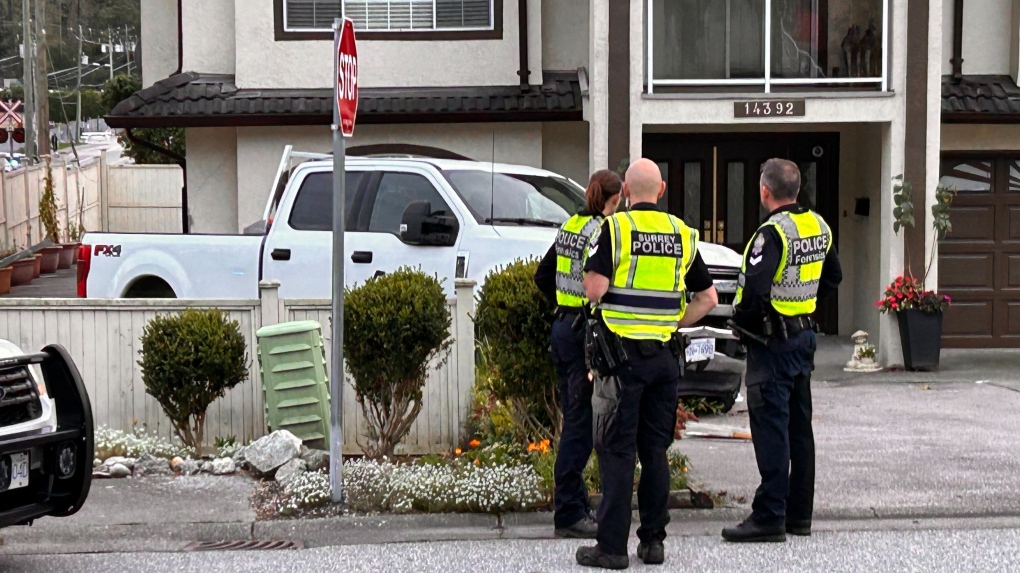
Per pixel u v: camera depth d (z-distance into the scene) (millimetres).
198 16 16875
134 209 31375
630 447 6512
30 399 6355
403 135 16266
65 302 9352
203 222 16625
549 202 11125
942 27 15750
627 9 14109
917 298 13953
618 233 6395
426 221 10344
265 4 16359
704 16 14625
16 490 6297
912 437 9867
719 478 8516
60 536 7379
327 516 7691
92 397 9391
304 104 15977
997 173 15922
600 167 14180
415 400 8750
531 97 16125
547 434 8406
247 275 11109
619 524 6559
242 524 7562
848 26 14648
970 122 15375
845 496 8047
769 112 14172
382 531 7570
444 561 6875
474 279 10258
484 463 8281
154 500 7988
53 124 69312
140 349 9180
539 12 16297
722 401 10680
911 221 14023
